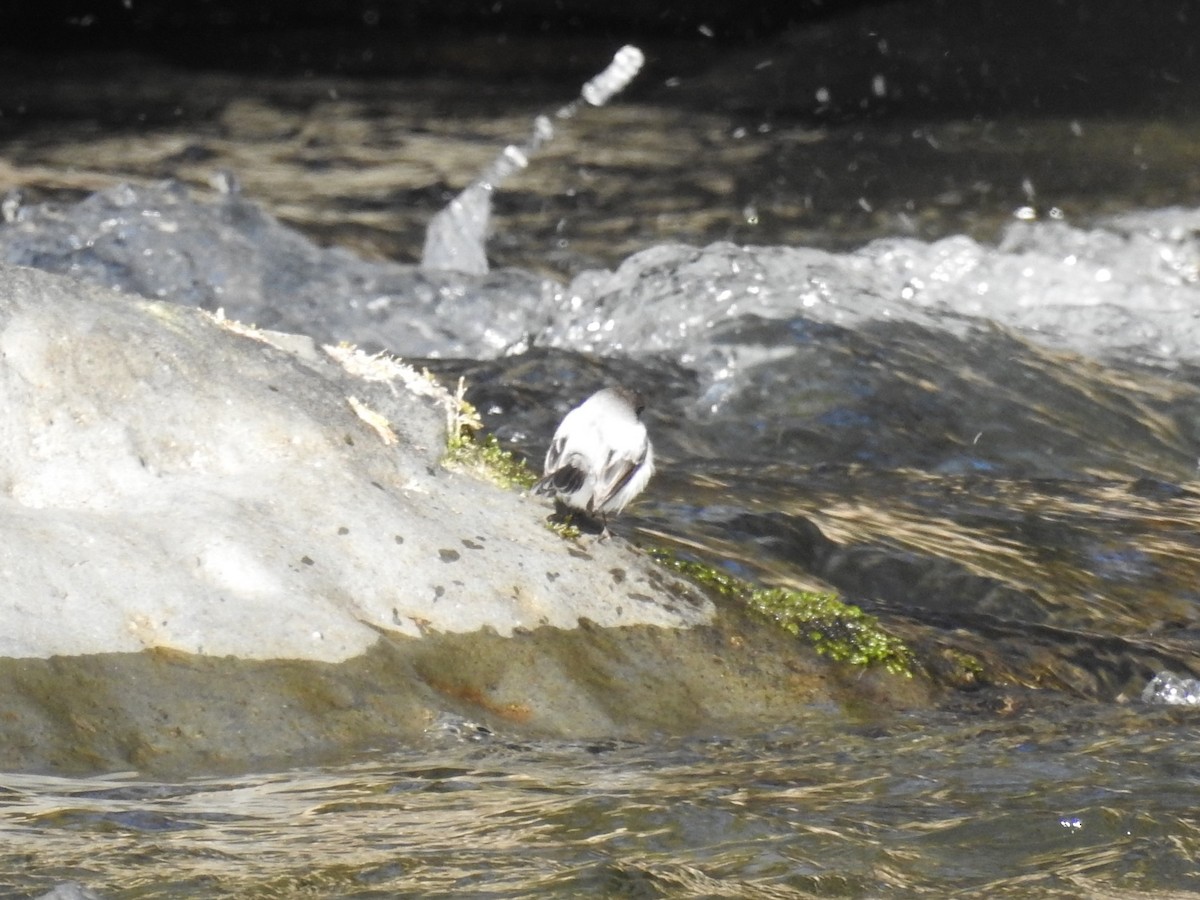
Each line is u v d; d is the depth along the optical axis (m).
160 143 31.22
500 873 7.06
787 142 33.38
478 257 23.23
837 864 7.48
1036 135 33.78
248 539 9.04
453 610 9.23
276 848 7.16
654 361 18.00
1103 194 29.02
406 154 31.27
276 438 9.80
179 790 7.75
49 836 7.08
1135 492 14.75
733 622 10.09
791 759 8.88
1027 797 8.45
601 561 10.02
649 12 46.59
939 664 10.31
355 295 20.05
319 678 8.59
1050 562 12.50
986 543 12.70
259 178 28.47
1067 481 15.02
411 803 7.82
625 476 9.95
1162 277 23.59
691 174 30.23
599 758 8.65
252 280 20.05
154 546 8.86
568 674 9.19
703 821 7.85
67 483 9.15
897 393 17.61
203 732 8.16
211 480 9.47
